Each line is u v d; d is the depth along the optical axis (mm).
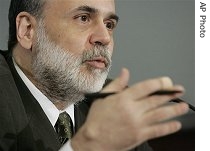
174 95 1327
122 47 3676
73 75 2273
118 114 1369
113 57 3641
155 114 1317
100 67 2273
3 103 2174
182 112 1307
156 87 1325
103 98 1478
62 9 2322
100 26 2281
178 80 3592
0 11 3439
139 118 1333
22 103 2289
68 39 2295
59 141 2285
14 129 2119
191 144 2771
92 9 2289
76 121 2514
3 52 2617
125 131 1361
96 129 1421
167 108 1308
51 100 2420
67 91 2359
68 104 2453
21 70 2457
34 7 2414
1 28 3445
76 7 2293
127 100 1369
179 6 3631
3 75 2352
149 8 3660
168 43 3637
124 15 3662
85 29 2299
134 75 3639
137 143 1378
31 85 2414
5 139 2061
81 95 2383
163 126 1309
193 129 2719
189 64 3598
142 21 3660
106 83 2379
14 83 2355
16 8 2510
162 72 3625
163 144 2871
